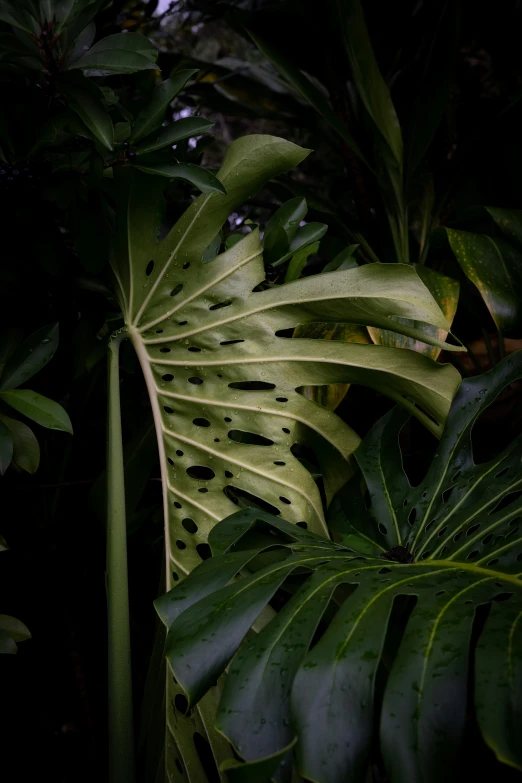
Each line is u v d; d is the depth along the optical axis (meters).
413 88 1.84
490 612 0.81
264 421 1.13
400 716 0.75
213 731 1.07
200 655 0.84
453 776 0.73
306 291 1.09
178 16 2.67
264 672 0.81
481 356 1.65
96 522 1.44
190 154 1.56
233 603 0.87
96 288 1.24
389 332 1.29
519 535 0.96
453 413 1.12
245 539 1.08
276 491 1.13
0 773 1.39
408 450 1.59
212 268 1.11
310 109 2.17
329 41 1.88
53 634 1.47
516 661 0.75
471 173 1.83
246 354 1.12
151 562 1.50
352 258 1.32
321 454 1.19
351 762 0.75
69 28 1.07
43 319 1.27
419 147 1.61
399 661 0.78
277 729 0.79
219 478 1.13
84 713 1.44
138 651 1.47
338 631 0.82
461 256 1.36
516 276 1.35
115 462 1.12
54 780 1.42
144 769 1.14
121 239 1.14
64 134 1.16
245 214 2.20
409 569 0.92
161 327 1.14
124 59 1.07
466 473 1.09
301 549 0.97
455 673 0.76
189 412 1.14
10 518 1.40
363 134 1.87
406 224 1.69
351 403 1.59
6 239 1.18
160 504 1.45
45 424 1.06
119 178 1.11
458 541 1.01
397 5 1.83
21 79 1.10
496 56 2.03
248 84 2.21
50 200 1.13
